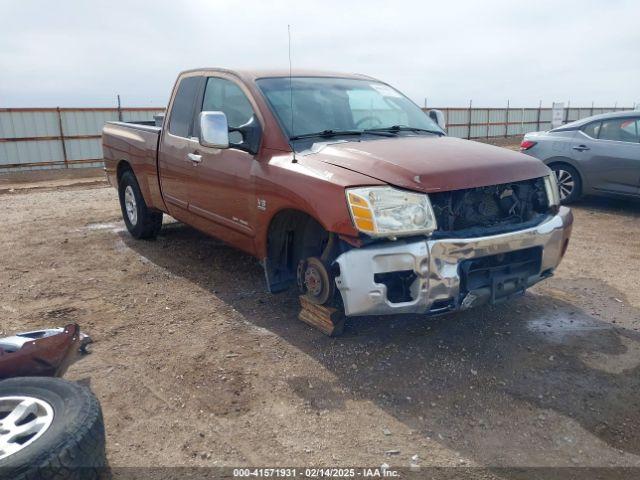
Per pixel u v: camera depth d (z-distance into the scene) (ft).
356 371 11.22
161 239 21.76
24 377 8.35
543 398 10.35
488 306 14.55
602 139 27.12
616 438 9.23
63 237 22.53
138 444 8.98
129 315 14.19
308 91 14.71
